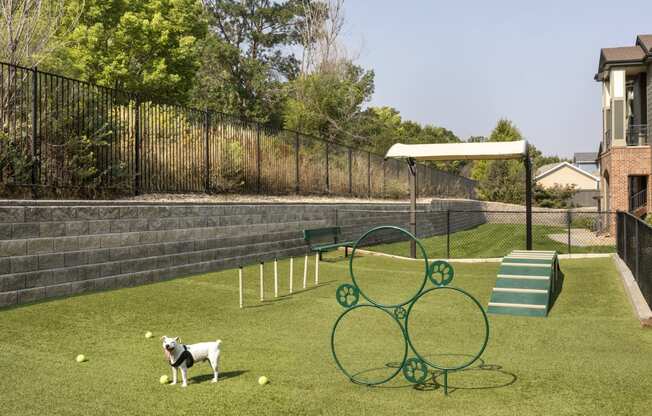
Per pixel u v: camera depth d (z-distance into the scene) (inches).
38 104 450.3
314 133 1608.0
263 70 1897.1
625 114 1051.9
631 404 207.6
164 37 1440.7
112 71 1328.7
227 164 656.4
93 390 223.1
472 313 395.9
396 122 2576.3
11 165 417.7
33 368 251.1
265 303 421.4
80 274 416.5
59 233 399.2
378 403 210.2
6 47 537.6
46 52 598.5
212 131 635.5
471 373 251.3
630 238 532.1
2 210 359.3
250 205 622.8
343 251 776.3
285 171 788.0
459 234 1270.9
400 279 562.6
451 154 748.6
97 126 485.1
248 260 620.4
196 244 539.8
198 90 1720.0
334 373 250.5
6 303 362.3
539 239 1088.2
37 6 587.5
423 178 1379.2
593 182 3075.8
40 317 341.1
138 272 470.6
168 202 508.1
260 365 262.1
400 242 1003.9
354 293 235.1
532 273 438.9
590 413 198.7
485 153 735.1
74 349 284.0
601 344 311.4
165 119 560.4
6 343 287.7
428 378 243.0
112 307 379.9
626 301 437.1
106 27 1393.9
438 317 381.7
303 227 729.6
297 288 495.2
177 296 430.6
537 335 333.1
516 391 224.2
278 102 1841.8
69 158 465.4
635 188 1115.9
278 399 214.1
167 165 562.9
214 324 351.3
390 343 310.5
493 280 559.8
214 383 233.1
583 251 866.1
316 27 2114.9
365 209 900.6
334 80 1804.9
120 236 452.8
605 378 241.6
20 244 371.2
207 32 1715.1
